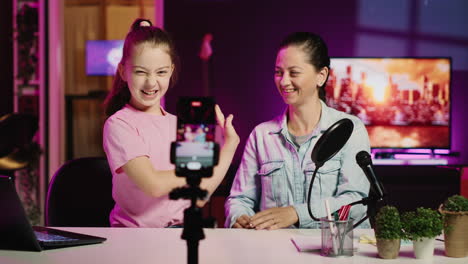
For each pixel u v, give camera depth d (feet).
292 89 6.80
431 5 17.25
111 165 6.01
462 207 4.54
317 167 5.15
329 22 17.35
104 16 22.02
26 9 18.52
